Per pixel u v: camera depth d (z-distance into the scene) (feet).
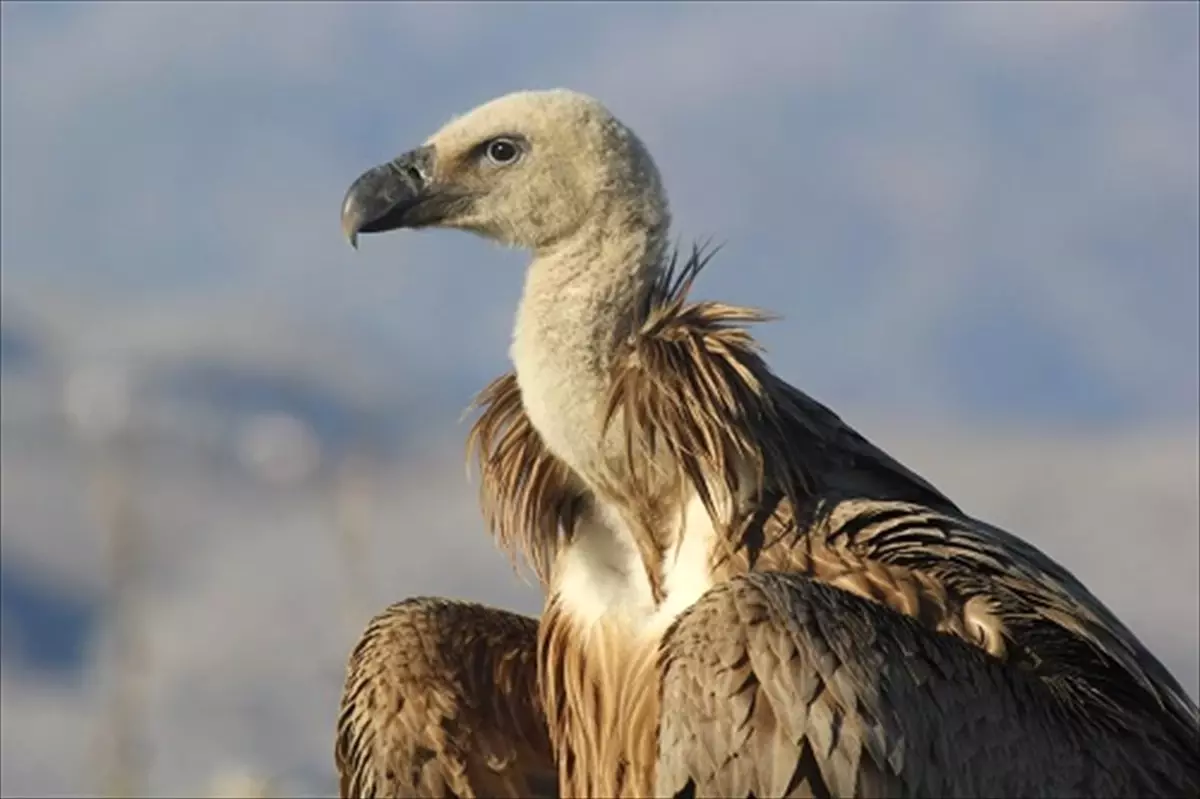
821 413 27.99
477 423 28.89
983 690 25.52
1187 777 26.86
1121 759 26.35
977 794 25.09
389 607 29.30
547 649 28.19
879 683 24.72
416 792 28.40
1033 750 25.63
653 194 28.12
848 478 27.50
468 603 29.27
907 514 26.86
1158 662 28.48
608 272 27.76
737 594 25.16
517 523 28.48
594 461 27.37
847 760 24.40
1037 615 26.76
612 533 27.81
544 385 27.55
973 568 26.84
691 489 27.09
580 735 27.68
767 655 24.68
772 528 26.76
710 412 26.76
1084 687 26.68
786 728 24.48
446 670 28.55
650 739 26.76
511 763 28.63
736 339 27.25
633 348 27.48
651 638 27.02
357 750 28.68
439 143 29.17
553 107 28.45
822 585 25.40
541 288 27.89
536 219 28.30
